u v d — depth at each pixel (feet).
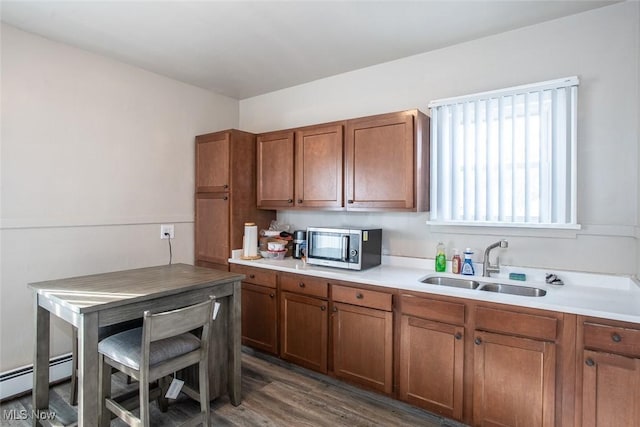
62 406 7.37
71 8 6.88
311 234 9.27
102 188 9.11
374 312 7.63
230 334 7.65
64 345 8.59
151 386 8.03
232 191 10.30
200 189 11.09
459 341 6.59
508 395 6.13
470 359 6.53
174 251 10.78
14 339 7.77
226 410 7.34
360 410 7.39
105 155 9.16
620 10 6.75
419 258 9.00
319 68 9.96
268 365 9.42
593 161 6.99
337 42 8.38
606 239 6.91
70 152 8.52
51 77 8.20
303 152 9.75
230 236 10.32
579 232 7.12
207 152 10.89
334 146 9.15
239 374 7.59
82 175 8.74
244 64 9.66
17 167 7.72
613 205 6.83
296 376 8.82
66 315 5.83
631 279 6.57
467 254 8.01
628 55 6.70
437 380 6.85
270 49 8.75
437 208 8.47
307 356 8.75
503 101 7.63
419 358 7.06
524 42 7.67
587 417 5.49
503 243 7.52
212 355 7.47
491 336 6.28
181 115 10.93
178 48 8.69
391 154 8.25
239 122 12.82
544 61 7.46
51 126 8.20
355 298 7.91
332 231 8.87
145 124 10.02
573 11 7.05
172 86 10.69
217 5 6.80
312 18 7.30
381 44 8.48
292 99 11.43
